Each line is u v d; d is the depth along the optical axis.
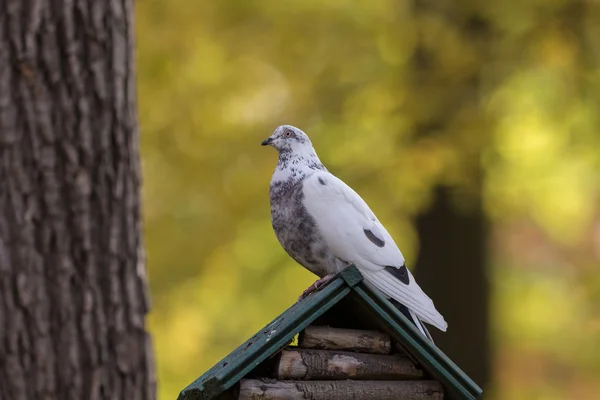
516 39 11.64
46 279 6.89
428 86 11.45
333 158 12.55
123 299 7.11
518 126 12.37
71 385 6.88
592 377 17.94
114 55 7.20
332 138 12.53
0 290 6.82
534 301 17.48
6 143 6.89
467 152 11.49
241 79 12.39
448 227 13.00
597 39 11.73
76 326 6.93
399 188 11.88
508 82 11.64
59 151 6.99
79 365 6.91
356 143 12.32
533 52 11.61
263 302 15.52
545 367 18.03
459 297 13.10
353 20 11.95
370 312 5.80
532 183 13.11
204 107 12.44
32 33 6.96
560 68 11.77
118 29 7.24
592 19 11.67
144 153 12.84
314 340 5.76
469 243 13.08
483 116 11.43
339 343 5.80
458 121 11.39
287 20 12.14
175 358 14.98
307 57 12.09
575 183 13.76
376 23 11.72
